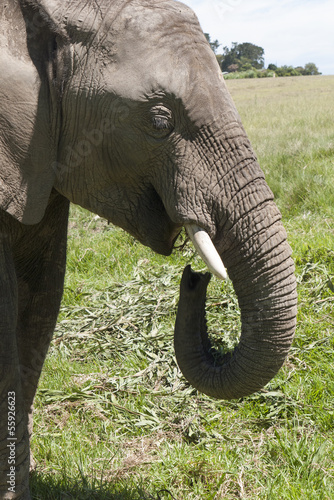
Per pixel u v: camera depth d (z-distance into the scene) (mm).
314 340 5020
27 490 3039
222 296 5773
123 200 2918
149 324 5543
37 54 2744
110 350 5246
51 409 4395
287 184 9180
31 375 3660
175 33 2662
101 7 2691
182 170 2695
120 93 2658
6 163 2771
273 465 3695
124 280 6641
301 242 6777
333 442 3900
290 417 4281
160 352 5082
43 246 3555
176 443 3982
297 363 4793
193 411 4312
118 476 3605
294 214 8211
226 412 4285
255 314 2699
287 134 14227
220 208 2684
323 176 9156
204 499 3447
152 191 2889
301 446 3766
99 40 2676
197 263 6699
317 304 5516
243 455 3807
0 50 2711
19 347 3646
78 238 8188
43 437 4043
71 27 2695
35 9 2721
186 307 2887
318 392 4387
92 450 3914
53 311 3662
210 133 2660
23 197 2818
